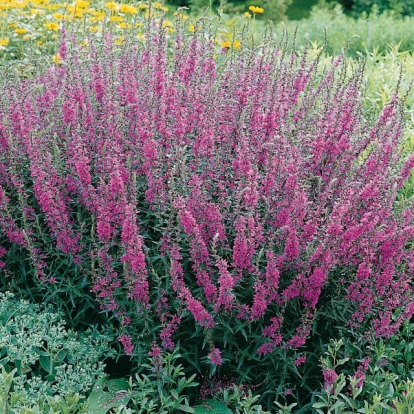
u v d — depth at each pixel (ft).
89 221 5.21
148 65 6.02
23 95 5.35
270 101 5.36
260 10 9.73
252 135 5.17
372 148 5.39
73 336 5.07
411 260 4.84
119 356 4.99
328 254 4.38
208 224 4.65
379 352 4.68
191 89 5.40
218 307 4.41
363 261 4.64
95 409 4.48
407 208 5.03
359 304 4.66
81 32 9.04
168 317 4.93
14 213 5.39
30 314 5.07
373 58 10.83
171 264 4.47
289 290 4.50
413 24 14.70
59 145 5.49
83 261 5.03
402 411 4.08
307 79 5.99
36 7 10.48
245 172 4.66
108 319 4.91
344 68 5.89
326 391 4.27
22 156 5.34
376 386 4.46
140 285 4.51
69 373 4.68
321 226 4.85
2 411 3.92
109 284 4.93
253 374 4.83
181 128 4.97
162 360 4.59
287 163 4.76
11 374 4.02
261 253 4.27
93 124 5.38
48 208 4.86
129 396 4.53
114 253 5.02
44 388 4.50
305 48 5.97
